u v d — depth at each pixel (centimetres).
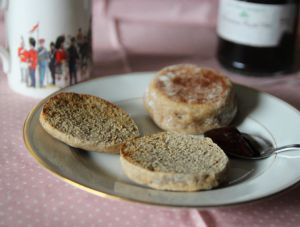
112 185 21
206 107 27
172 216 22
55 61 30
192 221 22
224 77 30
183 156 23
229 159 25
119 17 46
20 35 29
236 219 22
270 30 34
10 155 26
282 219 22
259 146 27
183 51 41
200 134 28
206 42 43
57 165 22
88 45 31
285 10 34
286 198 23
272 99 30
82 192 23
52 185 23
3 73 34
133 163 22
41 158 23
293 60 38
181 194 21
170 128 28
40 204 22
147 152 23
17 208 22
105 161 25
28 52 29
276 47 35
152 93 29
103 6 47
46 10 29
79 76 31
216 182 22
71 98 27
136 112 29
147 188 22
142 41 42
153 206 20
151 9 47
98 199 23
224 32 36
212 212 22
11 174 24
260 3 33
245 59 35
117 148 25
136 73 31
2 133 27
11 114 29
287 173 23
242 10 34
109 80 30
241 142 26
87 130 25
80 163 24
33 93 31
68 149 24
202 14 47
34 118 25
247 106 30
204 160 23
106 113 27
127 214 22
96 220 21
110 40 42
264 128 28
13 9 29
